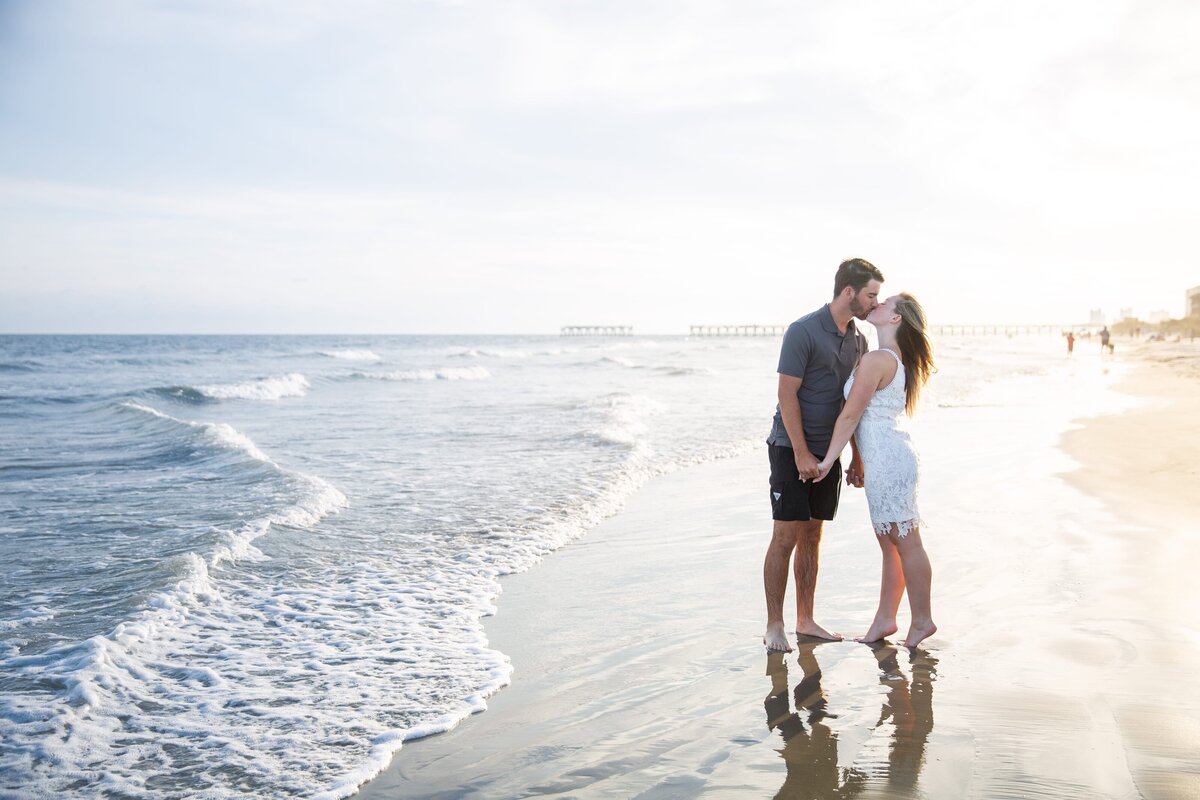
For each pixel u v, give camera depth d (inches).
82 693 161.5
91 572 247.4
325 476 424.5
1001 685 154.3
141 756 138.4
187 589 227.3
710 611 213.0
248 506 340.2
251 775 131.4
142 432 634.8
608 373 1587.1
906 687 156.2
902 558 180.7
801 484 183.3
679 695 157.9
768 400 909.2
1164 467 390.0
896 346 183.3
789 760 128.6
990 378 1182.9
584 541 293.4
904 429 184.4
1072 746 128.6
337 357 2393.0
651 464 463.2
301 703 159.5
